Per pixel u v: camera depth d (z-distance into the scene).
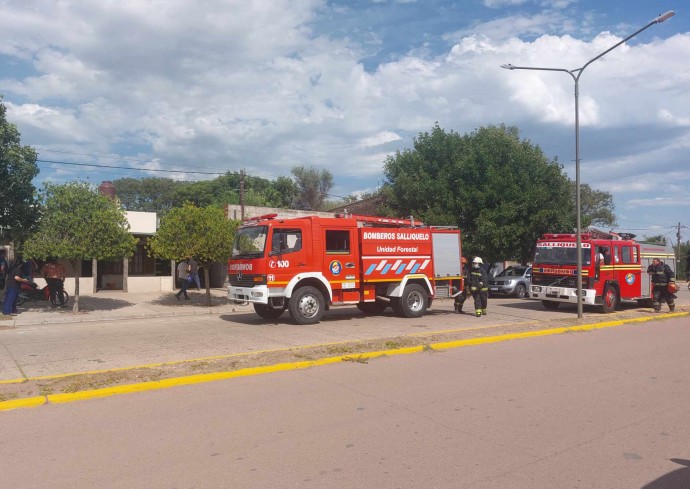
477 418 6.07
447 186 24.70
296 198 52.44
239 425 5.82
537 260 17.97
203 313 17.84
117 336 12.40
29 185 16.47
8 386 7.23
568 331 13.09
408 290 15.69
